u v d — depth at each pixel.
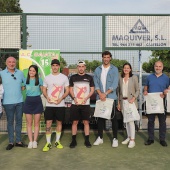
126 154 5.75
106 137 7.22
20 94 6.18
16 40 7.66
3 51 7.69
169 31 7.79
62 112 6.11
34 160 5.38
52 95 6.03
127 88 6.36
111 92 6.28
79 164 5.14
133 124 6.30
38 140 6.91
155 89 6.33
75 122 6.31
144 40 7.74
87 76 6.25
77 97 6.16
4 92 6.04
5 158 5.50
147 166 5.03
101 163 5.20
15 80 6.07
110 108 6.21
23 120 7.51
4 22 7.66
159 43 7.77
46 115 6.09
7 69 6.09
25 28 7.54
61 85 6.07
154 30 7.76
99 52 7.58
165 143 6.37
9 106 6.05
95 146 6.36
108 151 5.97
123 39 7.68
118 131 7.88
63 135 7.41
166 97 6.30
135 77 6.41
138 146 6.36
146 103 6.40
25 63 7.30
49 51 7.30
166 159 5.43
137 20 7.71
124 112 6.29
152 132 6.51
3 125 8.37
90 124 7.79
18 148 6.20
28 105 6.14
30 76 6.11
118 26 7.66
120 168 4.92
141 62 7.73
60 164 5.14
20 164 5.15
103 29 7.60
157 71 6.37
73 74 6.76
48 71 7.32
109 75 6.30
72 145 6.25
